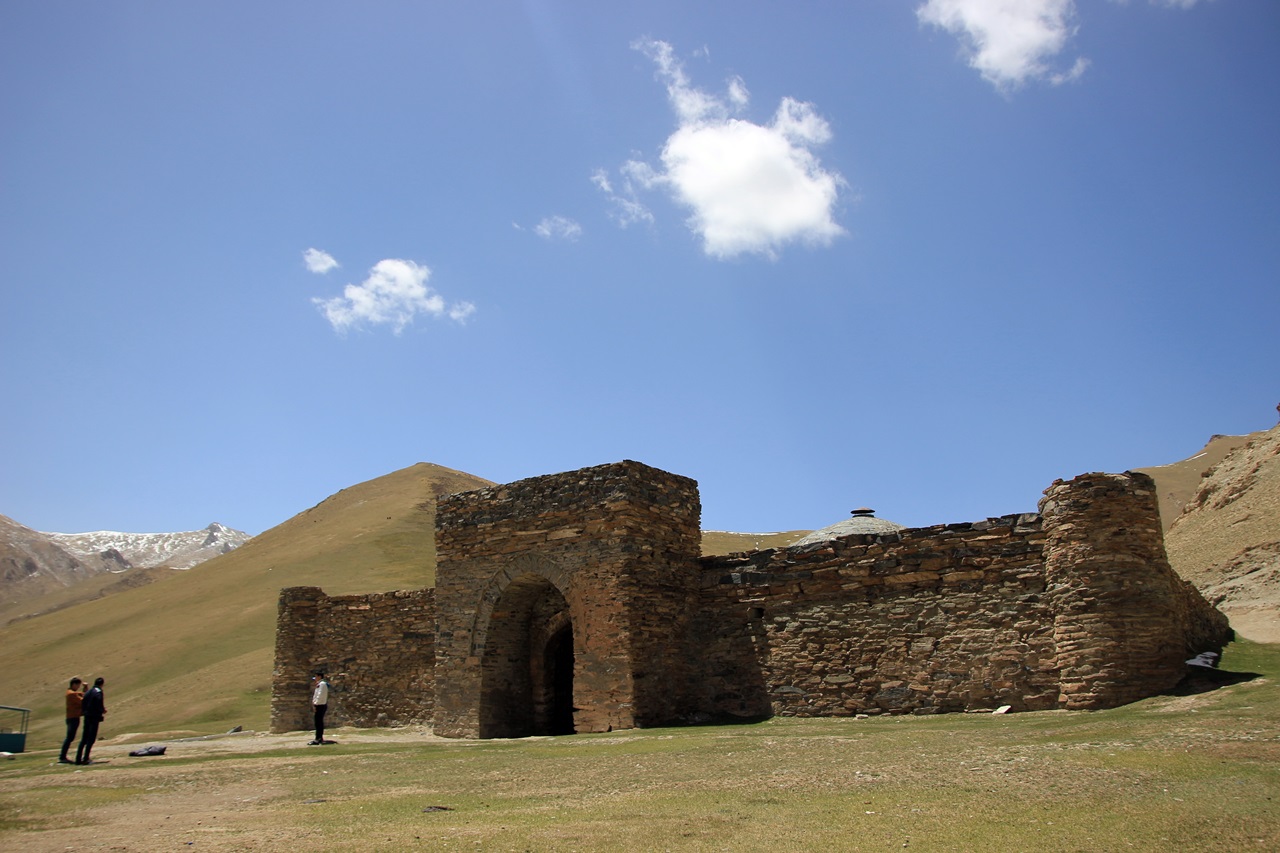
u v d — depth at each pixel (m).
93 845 9.21
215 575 94.25
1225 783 9.13
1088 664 17.73
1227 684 16.31
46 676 70.56
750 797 10.14
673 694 23.20
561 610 26.09
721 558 24.86
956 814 8.62
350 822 9.95
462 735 25.05
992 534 20.55
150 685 58.84
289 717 32.62
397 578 72.31
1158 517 18.53
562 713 26.77
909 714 20.30
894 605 21.39
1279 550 32.78
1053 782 9.74
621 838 8.41
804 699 21.86
